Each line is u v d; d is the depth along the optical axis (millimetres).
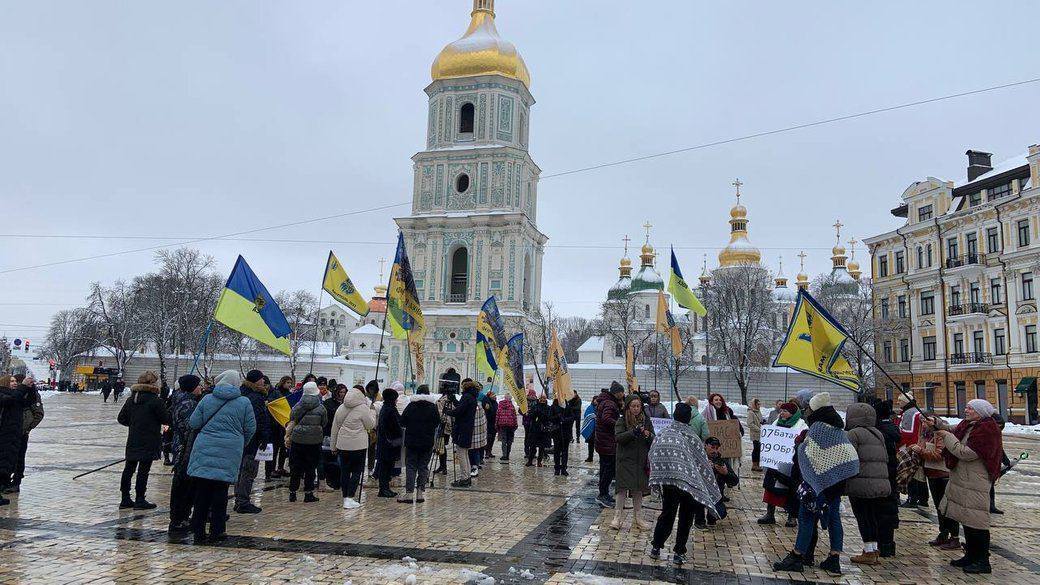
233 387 9930
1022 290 47656
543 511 12453
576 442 27516
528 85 58938
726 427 14508
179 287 73125
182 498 10156
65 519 10844
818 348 12664
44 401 48000
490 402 21078
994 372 49156
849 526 12125
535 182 60406
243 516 11484
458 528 10805
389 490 13867
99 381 74125
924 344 56219
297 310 81125
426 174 56531
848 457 8891
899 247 59562
